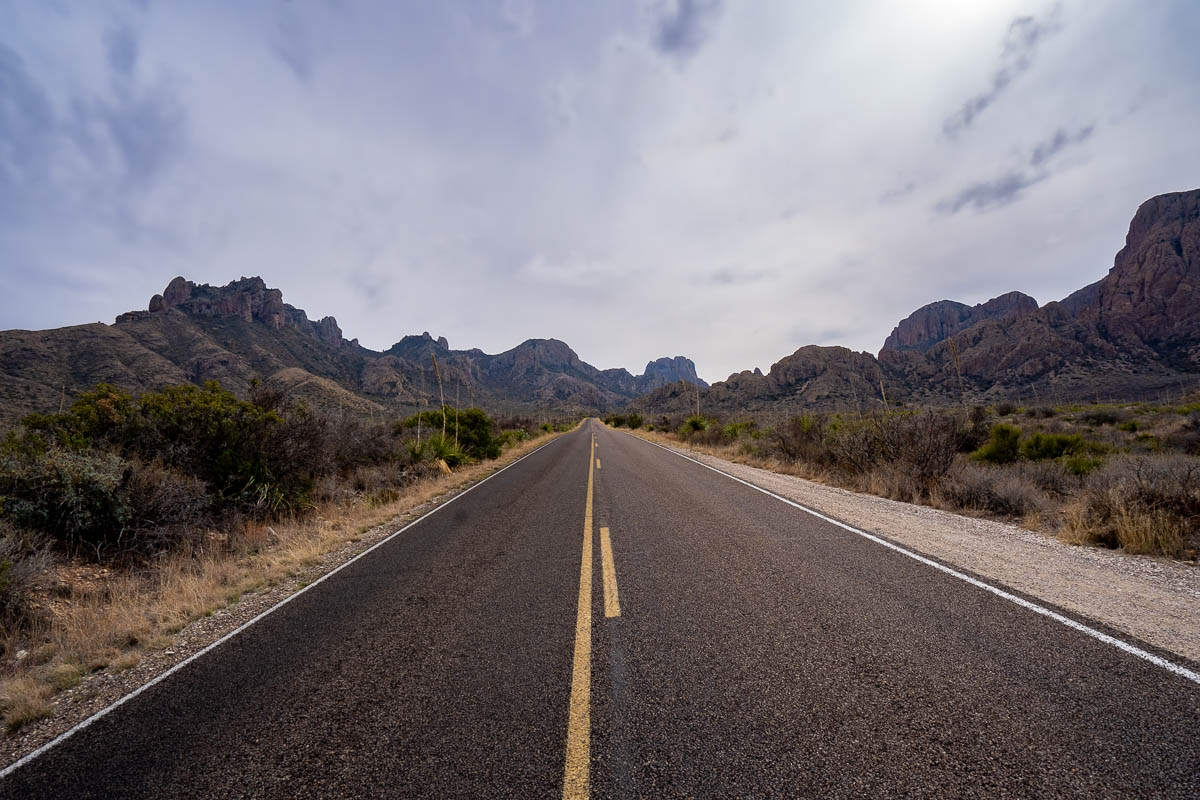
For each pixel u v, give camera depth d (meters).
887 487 9.68
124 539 6.35
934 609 3.89
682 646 3.45
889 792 2.03
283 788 2.26
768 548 5.87
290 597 5.07
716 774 2.17
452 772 2.29
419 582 5.30
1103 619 3.59
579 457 20.11
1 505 5.50
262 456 8.82
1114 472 7.87
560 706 2.78
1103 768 2.10
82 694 3.32
